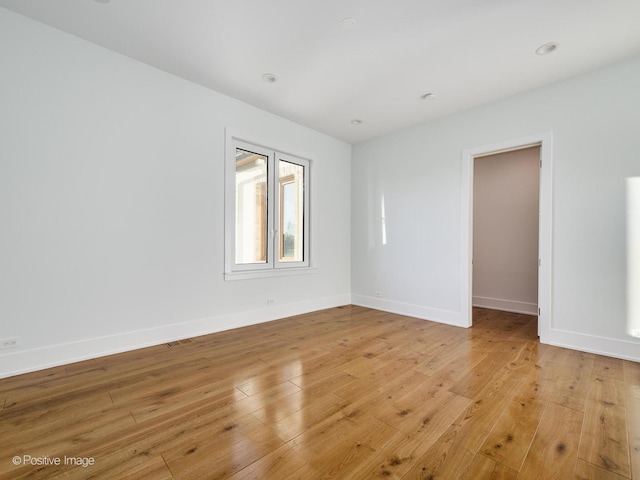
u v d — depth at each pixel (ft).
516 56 8.38
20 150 7.18
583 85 9.18
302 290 13.84
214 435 4.96
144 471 4.15
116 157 8.57
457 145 12.05
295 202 14.05
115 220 8.57
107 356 8.38
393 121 13.01
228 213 11.03
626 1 6.32
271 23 7.21
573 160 9.33
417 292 13.26
